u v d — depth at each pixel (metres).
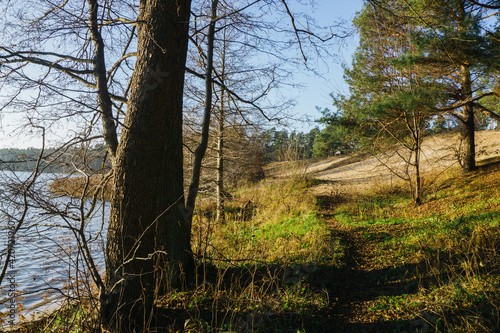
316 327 4.14
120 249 4.09
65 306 4.16
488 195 11.20
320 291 5.23
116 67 5.95
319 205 16.28
